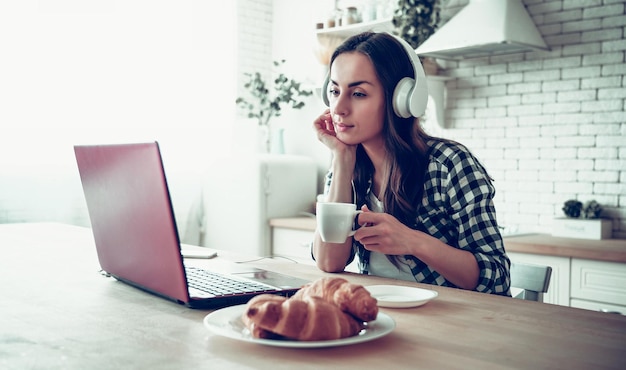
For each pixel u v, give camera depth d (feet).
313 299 2.98
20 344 3.03
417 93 5.24
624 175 10.34
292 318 2.86
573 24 10.88
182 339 3.12
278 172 14.23
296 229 13.37
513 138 11.75
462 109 12.50
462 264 4.85
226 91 15.89
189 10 15.19
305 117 15.94
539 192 11.40
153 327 3.36
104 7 13.73
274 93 16.89
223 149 15.79
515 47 10.91
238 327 3.16
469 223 5.31
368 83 5.26
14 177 12.63
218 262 5.67
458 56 12.28
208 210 15.02
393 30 12.47
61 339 3.13
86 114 13.53
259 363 2.72
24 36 12.64
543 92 11.30
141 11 14.34
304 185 14.80
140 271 4.12
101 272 5.14
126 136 14.14
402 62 5.30
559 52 11.07
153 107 14.58
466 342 3.08
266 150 15.61
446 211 5.60
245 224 14.12
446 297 4.28
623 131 10.33
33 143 12.84
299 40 16.14
